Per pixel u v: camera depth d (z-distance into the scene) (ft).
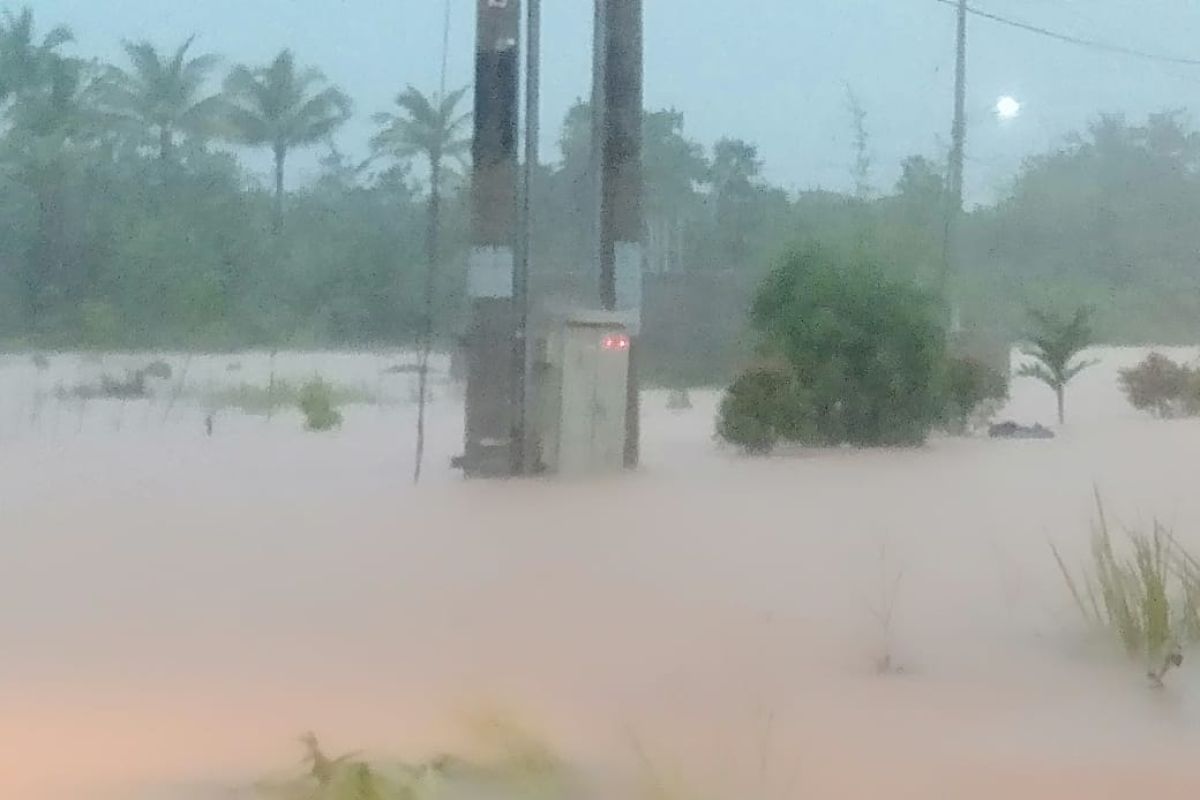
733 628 32.78
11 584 38.17
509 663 29.89
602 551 41.27
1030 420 83.41
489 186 62.34
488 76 62.34
